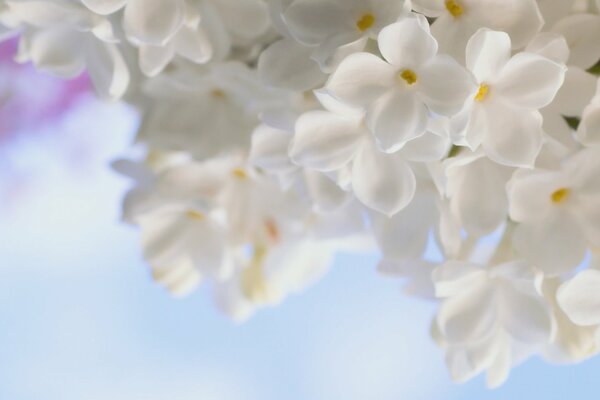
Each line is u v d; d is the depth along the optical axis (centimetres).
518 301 31
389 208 30
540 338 31
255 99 32
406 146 30
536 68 29
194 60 32
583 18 30
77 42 32
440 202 32
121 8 31
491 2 29
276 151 32
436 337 32
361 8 29
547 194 31
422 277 32
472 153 30
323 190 32
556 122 30
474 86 28
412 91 29
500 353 32
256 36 32
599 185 31
